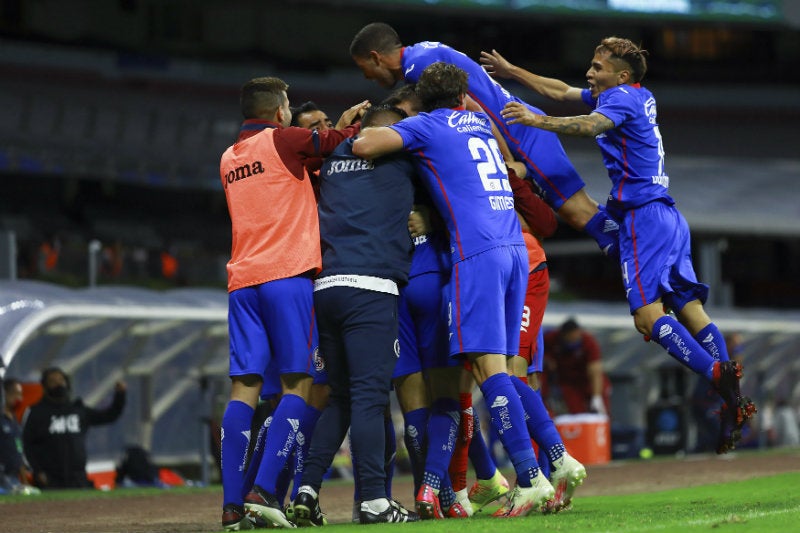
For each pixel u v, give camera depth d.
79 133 119.69
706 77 144.00
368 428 19.03
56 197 121.00
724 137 143.62
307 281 19.73
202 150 127.69
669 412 57.41
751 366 70.88
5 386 41.88
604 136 23.20
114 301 46.81
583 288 124.50
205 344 51.38
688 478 35.12
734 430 21.11
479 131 20.48
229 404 19.84
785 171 136.25
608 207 23.47
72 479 40.44
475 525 16.81
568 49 141.75
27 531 21.67
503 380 19.66
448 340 20.56
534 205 22.38
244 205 19.97
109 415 41.97
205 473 46.81
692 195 121.25
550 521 17.47
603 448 50.91
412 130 19.91
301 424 20.89
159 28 130.50
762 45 144.38
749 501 22.55
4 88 116.50
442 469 20.00
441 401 20.53
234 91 130.25
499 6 121.50
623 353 64.81
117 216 121.81
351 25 138.00
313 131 20.12
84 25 125.94
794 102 144.25
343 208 19.77
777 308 133.88
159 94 125.94
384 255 19.52
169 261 94.56
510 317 20.22
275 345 19.64
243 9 134.12
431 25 138.62
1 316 42.19
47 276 82.69
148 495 35.28
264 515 18.69
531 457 19.50
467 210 19.86
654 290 22.55
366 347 19.28
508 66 25.58
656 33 143.12
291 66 134.12
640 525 16.42
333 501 29.52
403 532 15.80
